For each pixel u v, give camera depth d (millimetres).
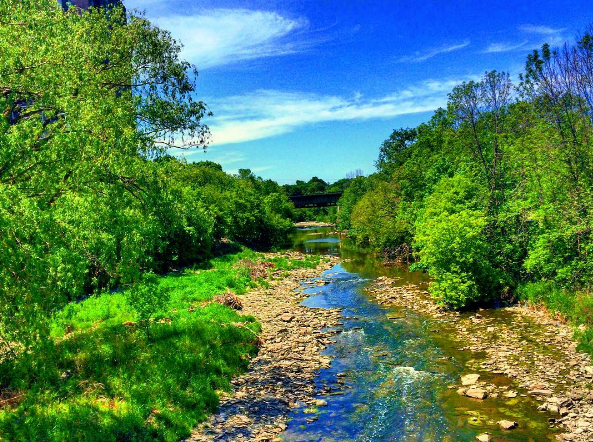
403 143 85688
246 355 18641
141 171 13688
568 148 23891
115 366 15219
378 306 28375
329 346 20750
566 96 23688
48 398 12578
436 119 61438
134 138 13422
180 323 20250
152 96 19375
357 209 64312
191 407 13695
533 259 24594
